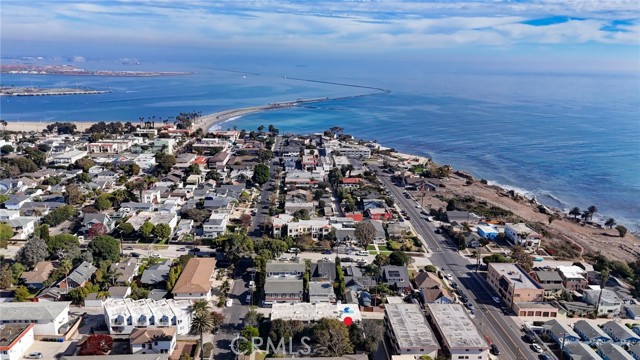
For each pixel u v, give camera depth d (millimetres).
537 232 175375
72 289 119250
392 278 130375
